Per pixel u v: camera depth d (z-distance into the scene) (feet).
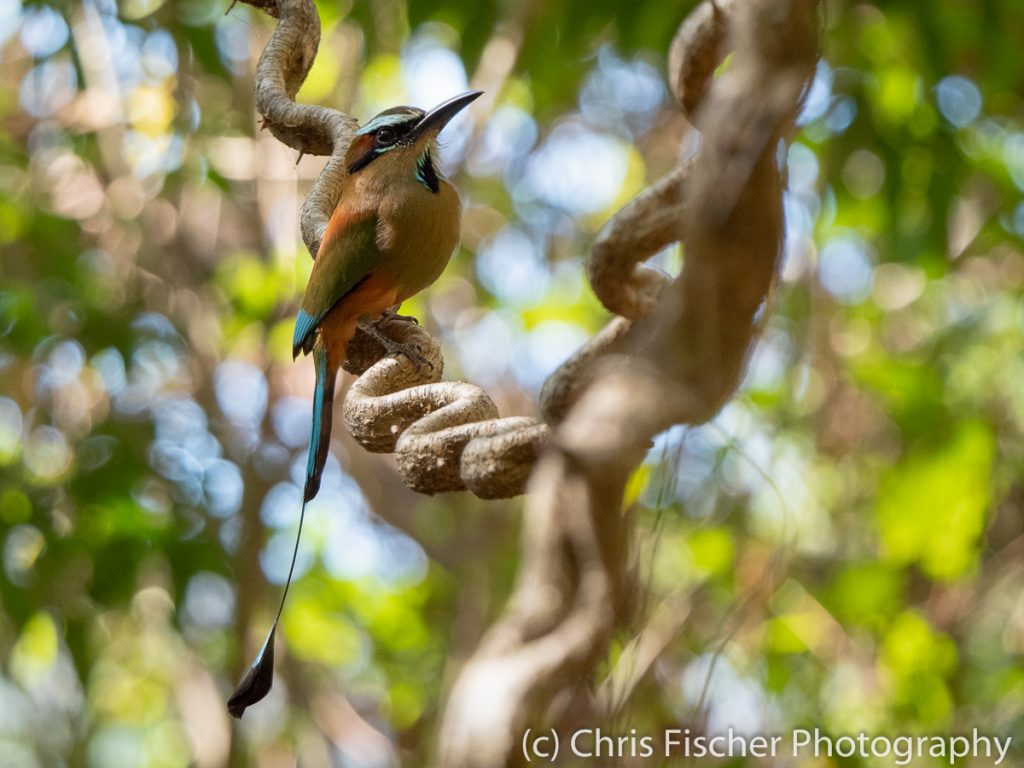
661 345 9.46
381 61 43.39
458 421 15.01
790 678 38.37
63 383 43.47
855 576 36.32
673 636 21.42
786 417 34.50
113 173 45.78
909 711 35.88
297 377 44.01
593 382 9.64
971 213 41.52
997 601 42.19
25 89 45.32
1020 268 44.19
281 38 22.53
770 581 11.05
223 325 44.09
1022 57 32.99
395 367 19.19
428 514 49.26
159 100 43.96
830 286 43.01
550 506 9.06
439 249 26.11
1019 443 37.76
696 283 9.46
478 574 44.32
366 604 47.16
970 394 37.50
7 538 36.37
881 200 35.35
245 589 39.34
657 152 48.32
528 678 8.57
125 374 40.11
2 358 43.45
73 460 38.32
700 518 31.86
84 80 38.01
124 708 49.37
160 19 38.55
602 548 8.89
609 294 11.46
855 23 34.42
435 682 46.24
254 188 45.42
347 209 25.53
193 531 37.78
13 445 42.88
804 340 34.58
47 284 41.42
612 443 9.02
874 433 42.68
